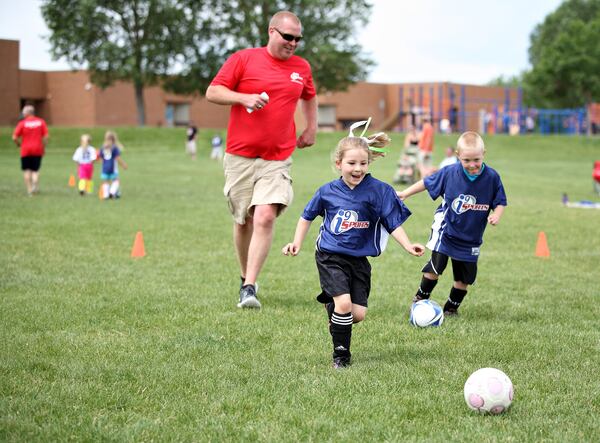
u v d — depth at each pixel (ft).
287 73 29.45
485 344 23.53
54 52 205.16
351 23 222.28
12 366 20.22
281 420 16.69
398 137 189.98
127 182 92.17
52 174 105.19
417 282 34.01
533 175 119.75
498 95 265.95
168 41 208.54
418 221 56.75
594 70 240.73
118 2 206.80
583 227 53.88
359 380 19.54
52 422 16.37
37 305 27.53
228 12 216.74
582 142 187.01
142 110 214.69
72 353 21.63
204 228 50.37
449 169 26.91
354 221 21.79
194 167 124.77
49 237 44.93
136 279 33.19
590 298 30.76
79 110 228.02
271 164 29.66
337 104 251.39
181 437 15.66
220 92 28.40
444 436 15.88
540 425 16.55
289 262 38.75
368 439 15.70
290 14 29.07
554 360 21.74
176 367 20.51
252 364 20.99
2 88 215.10
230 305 28.55
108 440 15.46
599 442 15.62
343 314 21.04
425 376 20.06
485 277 35.42
